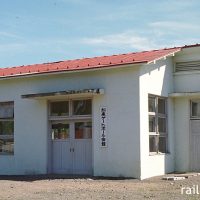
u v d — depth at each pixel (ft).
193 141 58.65
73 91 52.70
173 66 60.39
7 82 61.26
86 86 54.75
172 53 57.36
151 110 55.11
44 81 58.13
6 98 61.16
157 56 53.98
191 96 58.23
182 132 59.21
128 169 51.44
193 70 58.95
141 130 51.34
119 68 52.47
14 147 60.13
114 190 41.65
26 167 58.85
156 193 39.47
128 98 51.93
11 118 61.11
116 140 52.39
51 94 54.29
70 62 65.87
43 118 57.77
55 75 57.11
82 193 39.88
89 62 61.26
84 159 55.21
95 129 53.83
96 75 54.24
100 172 53.21
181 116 59.36
